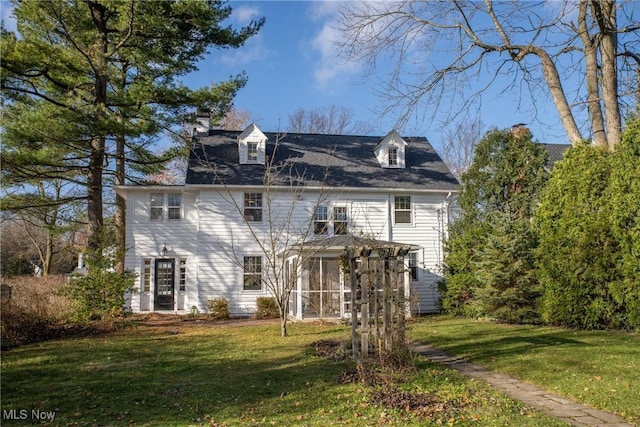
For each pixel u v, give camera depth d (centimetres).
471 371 824
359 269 903
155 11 1678
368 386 705
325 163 2225
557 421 539
